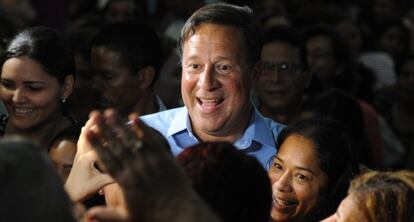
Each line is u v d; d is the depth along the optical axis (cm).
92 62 463
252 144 337
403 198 263
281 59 504
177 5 938
